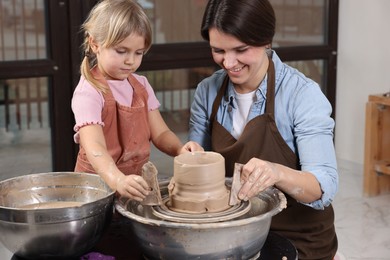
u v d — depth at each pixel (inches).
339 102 168.2
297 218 61.6
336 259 66.9
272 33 57.2
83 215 47.1
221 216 48.2
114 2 57.9
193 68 148.0
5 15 128.0
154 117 68.6
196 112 68.4
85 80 60.8
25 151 137.9
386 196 144.6
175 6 142.3
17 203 54.4
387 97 137.4
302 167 58.4
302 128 59.2
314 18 162.2
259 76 61.3
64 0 131.3
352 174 161.3
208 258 45.9
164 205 50.8
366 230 124.9
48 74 133.5
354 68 162.4
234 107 64.4
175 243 45.4
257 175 50.1
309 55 162.2
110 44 57.4
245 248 46.6
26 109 135.0
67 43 133.8
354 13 160.1
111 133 62.5
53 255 48.3
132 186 49.0
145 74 142.4
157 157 144.3
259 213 51.0
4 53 129.7
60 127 137.5
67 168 140.0
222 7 55.2
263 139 60.4
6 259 107.9
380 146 143.9
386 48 152.6
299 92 60.4
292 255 50.5
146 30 58.5
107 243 54.1
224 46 56.2
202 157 51.3
